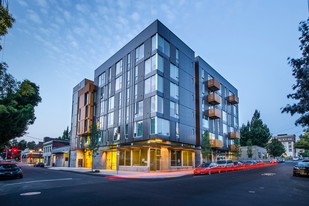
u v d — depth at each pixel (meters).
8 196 11.81
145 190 13.44
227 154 51.03
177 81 35.50
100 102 44.50
